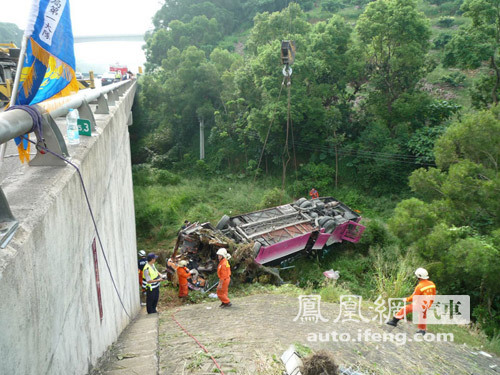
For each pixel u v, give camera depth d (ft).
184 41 130.62
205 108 95.30
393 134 74.59
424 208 33.55
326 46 70.95
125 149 32.42
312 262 47.55
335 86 73.82
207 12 160.04
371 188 73.92
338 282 42.19
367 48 72.84
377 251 46.88
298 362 11.53
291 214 48.06
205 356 15.67
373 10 68.03
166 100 102.32
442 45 107.55
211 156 97.35
